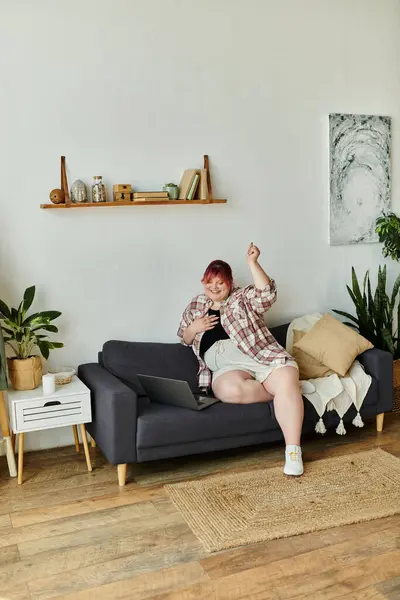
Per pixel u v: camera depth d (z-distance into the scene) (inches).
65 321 151.2
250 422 137.6
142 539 109.0
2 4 139.0
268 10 164.7
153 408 136.3
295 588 95.0
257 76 165.0
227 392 139.5
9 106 141.6
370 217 183.0
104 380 136.5
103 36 148.3
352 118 177.2
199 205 161.5
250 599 92.7
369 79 180.1
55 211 147.6
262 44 164.9
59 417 134.4
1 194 142.8
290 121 170.2
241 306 147.1
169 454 132.1
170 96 156.0
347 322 177.2
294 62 169.3
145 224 156.4
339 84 175.9
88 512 119.1
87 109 148.4
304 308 177.8
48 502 123.7
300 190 173.5
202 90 159.3
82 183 146.3
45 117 144.8
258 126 166.6
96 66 148.3
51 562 102.5
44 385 133.6
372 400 153.2
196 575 98.5
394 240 179.9
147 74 153.2
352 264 183.2
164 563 101.8
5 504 123.3
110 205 146.9
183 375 150.9
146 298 158.6
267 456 144.9
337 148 175.9
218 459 143.7
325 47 173.0
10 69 140.9
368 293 176.4
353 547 106.0
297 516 115.8
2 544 108.3
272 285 144.6
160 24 153.3
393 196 187.0
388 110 184.1
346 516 115.4
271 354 142.5
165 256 159.5
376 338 174.6
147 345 151.8
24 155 143.8
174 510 119.3
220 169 163.2
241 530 110.8
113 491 128.2
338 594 93.6
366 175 181.2
